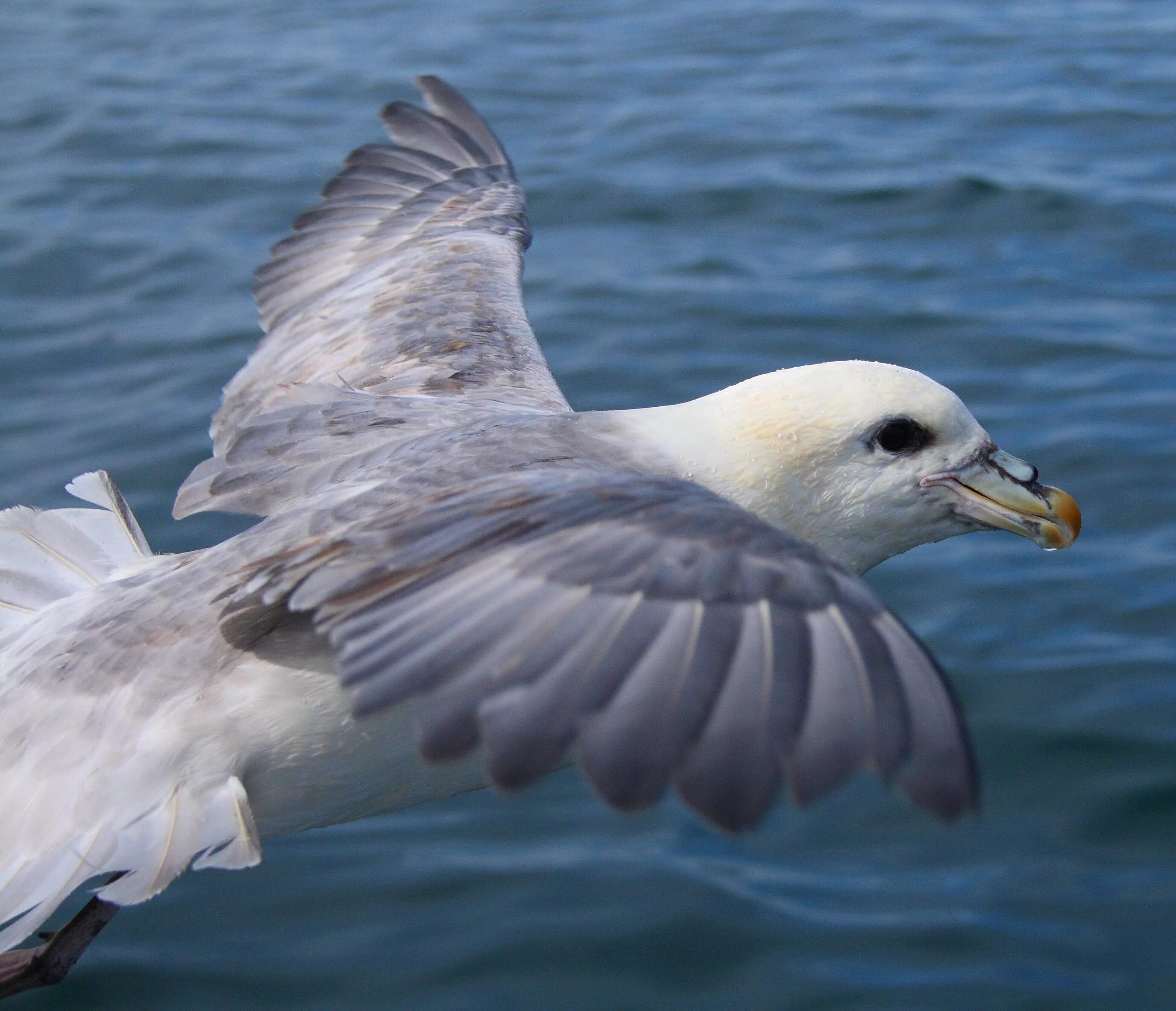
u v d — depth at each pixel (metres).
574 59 19.98
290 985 7.55
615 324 12.77
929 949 7.56
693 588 3.42
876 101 18.09
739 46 20.48
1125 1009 7.21
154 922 7.98
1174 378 11.84
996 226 14.65
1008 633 9.47
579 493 3.78
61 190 16.00
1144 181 15.49
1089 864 8.05
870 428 5.24
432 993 7.48
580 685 3.23
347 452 5.21
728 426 5.22
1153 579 9.79
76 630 4.63
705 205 15.20
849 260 14.03
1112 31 20.77
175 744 4.38
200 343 12.65
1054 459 10.88
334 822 4.80
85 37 21.61
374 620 3.51
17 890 4.26
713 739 3.16
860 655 3.33
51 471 10.88
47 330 13.08
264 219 15.12
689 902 7.88
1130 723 8.70
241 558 4.60
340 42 21.05
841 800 8.61
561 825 8.57
